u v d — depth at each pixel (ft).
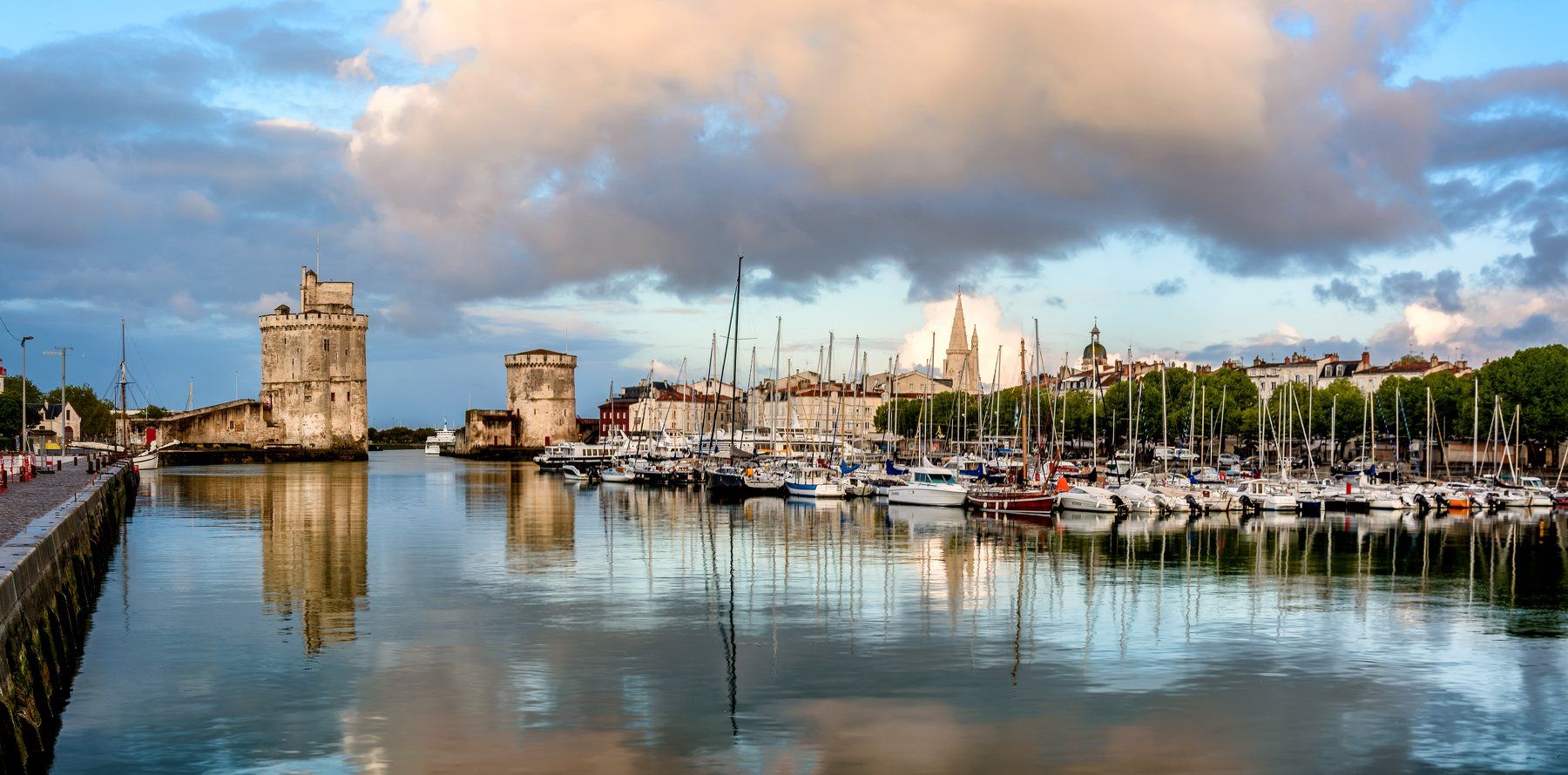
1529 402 387.34
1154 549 195.52
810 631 120.26
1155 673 103.50
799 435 524.93
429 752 81.71
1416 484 317.01
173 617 127.03
